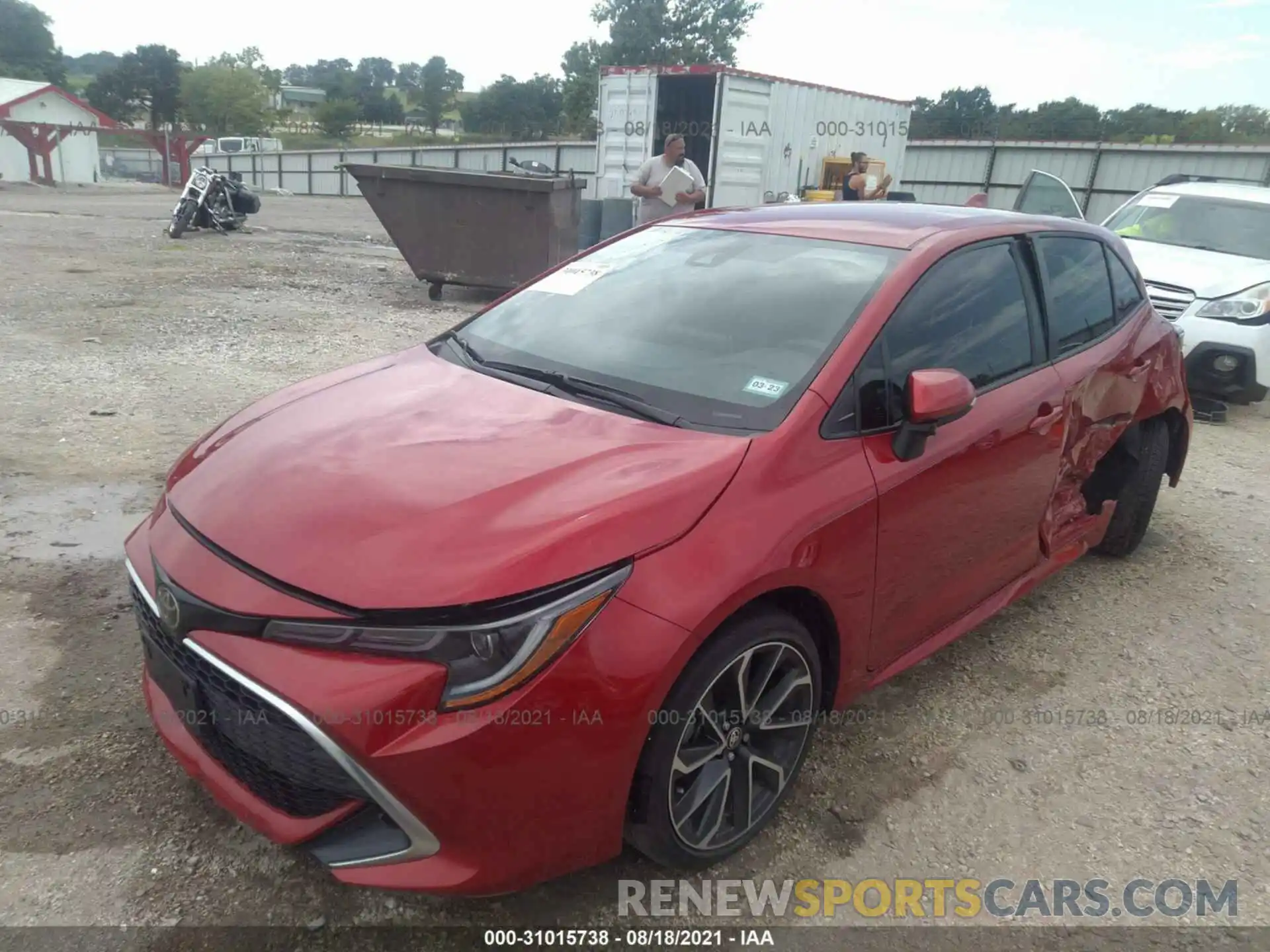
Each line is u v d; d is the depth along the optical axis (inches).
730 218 146.0
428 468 93.2
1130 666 147.2
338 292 435.5
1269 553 194.7
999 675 142.3
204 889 93.0
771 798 103.0
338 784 79.7
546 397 111.4
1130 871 103.9
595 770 82.0
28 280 414.3
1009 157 876.6
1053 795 115.6
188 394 252.4
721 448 97.0
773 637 94.7
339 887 94.3
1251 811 114.8
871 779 116.4
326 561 81.7
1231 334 295.0
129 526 170.1
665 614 82.9
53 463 197.0
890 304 113.6
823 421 102.2
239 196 676.7
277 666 78.5
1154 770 121.3
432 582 78.6
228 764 89.4
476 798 78.2
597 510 85.5
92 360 281.6
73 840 97.7
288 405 114.7
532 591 78.8
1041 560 147.5
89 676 124.4
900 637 116.6
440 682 76.9
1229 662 149.9
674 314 123.0
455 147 1343.5
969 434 117.3
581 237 530.0
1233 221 342.6
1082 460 147.8
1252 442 284.4
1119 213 371.6
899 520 107.0
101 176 1733.5
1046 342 138.7
